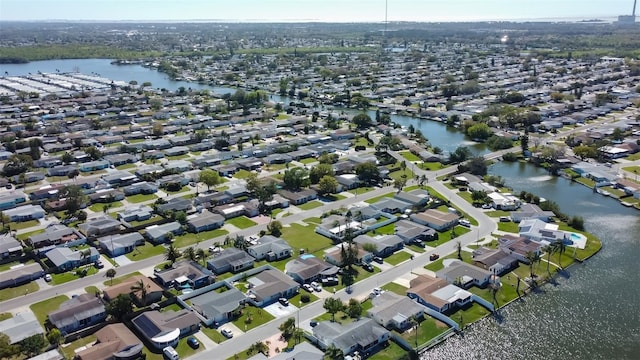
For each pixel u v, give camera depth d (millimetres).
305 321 130500
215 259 157375
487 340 125438
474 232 181250
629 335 127062
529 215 189500
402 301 133500
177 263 157375
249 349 117250
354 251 155875
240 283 149125
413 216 189875
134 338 120562
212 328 128125
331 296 142000
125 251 168625
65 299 141125
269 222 191750
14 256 165375
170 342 120438
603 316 134500
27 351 115500
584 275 154500
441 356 119938
